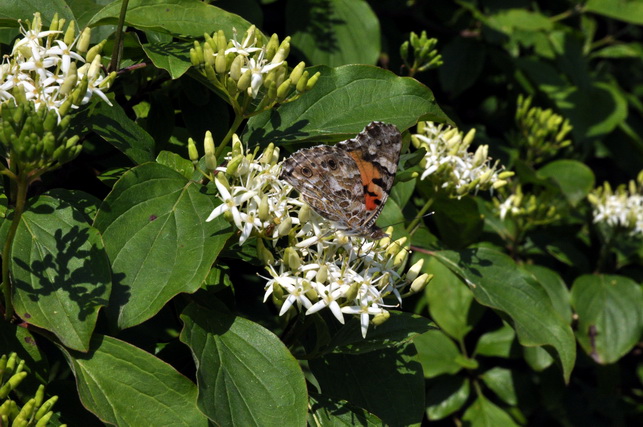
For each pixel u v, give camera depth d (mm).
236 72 731
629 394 1068
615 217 905
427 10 982
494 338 904
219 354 722
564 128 900
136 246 723
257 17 824
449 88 931
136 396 715
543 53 1030
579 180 920
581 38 1095
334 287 730
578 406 1014
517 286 807
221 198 735
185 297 737
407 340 741
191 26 763
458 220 848
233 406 714
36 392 720
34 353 724
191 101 790
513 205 888
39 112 703
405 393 759
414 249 819
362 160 749
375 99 764
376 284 743
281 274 732
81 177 796
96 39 775
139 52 772
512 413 923
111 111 745
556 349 793
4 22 751
